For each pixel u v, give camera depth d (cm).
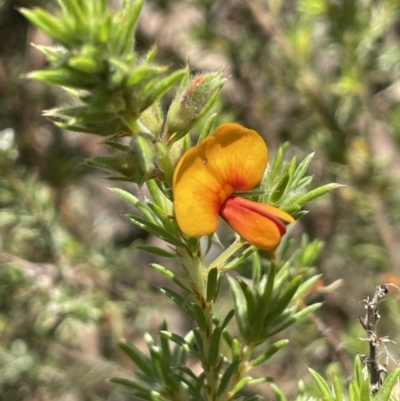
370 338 17
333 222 35
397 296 23
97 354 36
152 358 18
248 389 30
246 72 38
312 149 34
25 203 31
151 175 16
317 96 32
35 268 30
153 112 16
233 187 16
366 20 30
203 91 16
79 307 30
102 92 15
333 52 35
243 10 36
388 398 16
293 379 33
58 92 38
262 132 38
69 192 41
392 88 35
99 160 16
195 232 16
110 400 37
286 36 32
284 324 18
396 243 31
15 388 33
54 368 33
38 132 39
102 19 15
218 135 16
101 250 35
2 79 37
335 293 34
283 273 18
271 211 16
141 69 15
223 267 17
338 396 17
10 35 39
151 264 17
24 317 33
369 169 30
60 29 15
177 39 42
